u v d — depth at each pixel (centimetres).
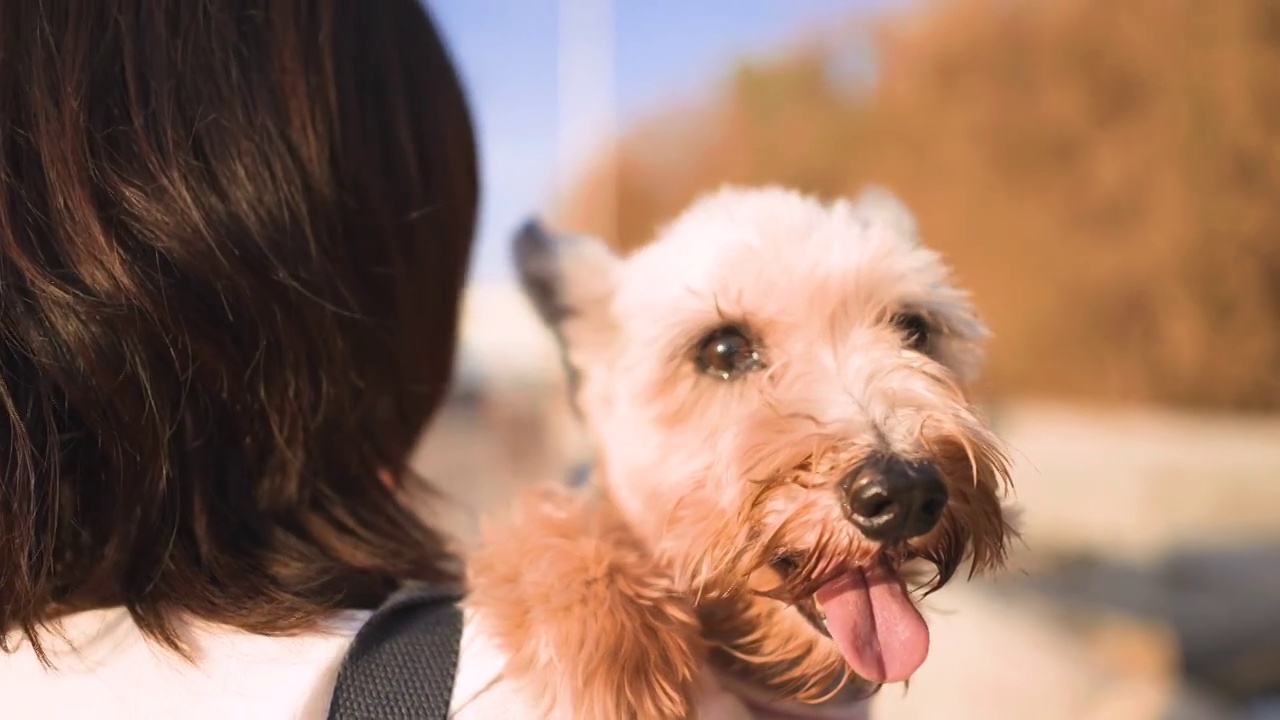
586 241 45
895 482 32
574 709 28
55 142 28
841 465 34
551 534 34
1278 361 305
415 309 35
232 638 27
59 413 28
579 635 30
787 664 36
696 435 38
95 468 28
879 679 33
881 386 36
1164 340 313
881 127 416
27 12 29
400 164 35
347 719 26
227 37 30
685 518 37
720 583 35
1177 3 315
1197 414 310
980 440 35
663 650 31
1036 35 348
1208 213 307
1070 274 329
